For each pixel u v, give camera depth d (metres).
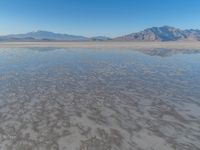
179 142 8.30
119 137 8.66
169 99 13.38
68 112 11.29
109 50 54.41
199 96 13.88
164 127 9.55
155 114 11.05
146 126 9.66
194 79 18.75
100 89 15.69
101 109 11.75
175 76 20.17
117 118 10.55
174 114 11.02
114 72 22.31
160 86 16.48
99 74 21.22
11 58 34.12
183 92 14.82
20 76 19.91
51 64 27.70
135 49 58.72
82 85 16.83
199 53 45.12
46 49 57.53
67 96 13.99
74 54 42.03
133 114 11.04
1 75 20.30
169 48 63.44
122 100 13.26
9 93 14.47
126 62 30.14
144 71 22.88
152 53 45.09
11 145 8.05
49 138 8.57
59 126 9.63
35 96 13.91
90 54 42.25
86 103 12.70
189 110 11.54
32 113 11.09
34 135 8.79
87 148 7.88
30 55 39.38
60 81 18.09
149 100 13.23
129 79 18.97
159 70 23.50
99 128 9.45
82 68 24.78
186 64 28.11
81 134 8.91
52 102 12.80
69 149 7.82
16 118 10.44
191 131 9.18
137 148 7.89
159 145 8.09
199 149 7.85
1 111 11.30
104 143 8.21
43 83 17.33
